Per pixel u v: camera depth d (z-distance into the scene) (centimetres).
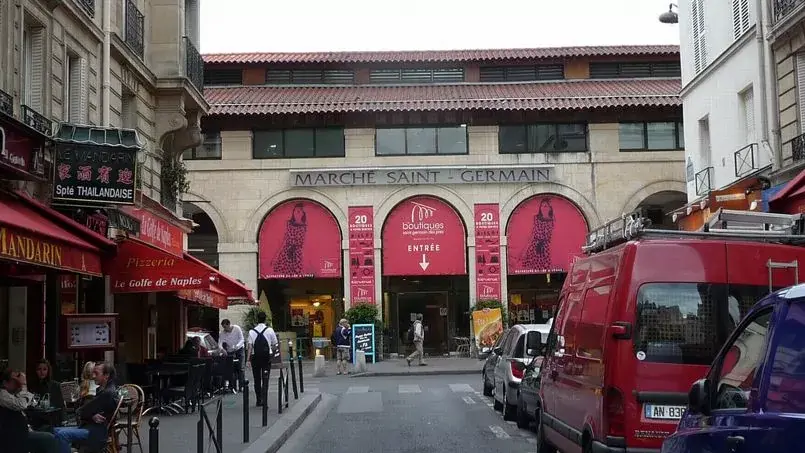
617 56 4075
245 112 3684
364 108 3675
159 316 2597
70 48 1688
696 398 590
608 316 873
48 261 1162
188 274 1728
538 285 3828
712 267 863
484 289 3706
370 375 3069
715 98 2517
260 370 1908
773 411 497
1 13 1402
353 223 3741
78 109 1730
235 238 3734
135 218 1950
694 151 2709
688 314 855
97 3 1848
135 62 2052
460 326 3838
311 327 3831
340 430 1623
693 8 2705
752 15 2239
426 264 3741
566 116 3750
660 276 862
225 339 2383
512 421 1680
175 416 1725
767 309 541
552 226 3734
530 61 4088
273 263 3738
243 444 1319
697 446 591
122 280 1730
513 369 1655
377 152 3769
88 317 1639
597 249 1055
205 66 4053
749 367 552
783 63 2108
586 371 930
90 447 1078
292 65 4088
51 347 1605
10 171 1334
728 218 987
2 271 1416
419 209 3759
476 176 3738
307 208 3756
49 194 1538
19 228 1069
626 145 3753
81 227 1419
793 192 1848
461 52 4206
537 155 3744
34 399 1191
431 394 2289
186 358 2047
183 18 2342
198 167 3747
